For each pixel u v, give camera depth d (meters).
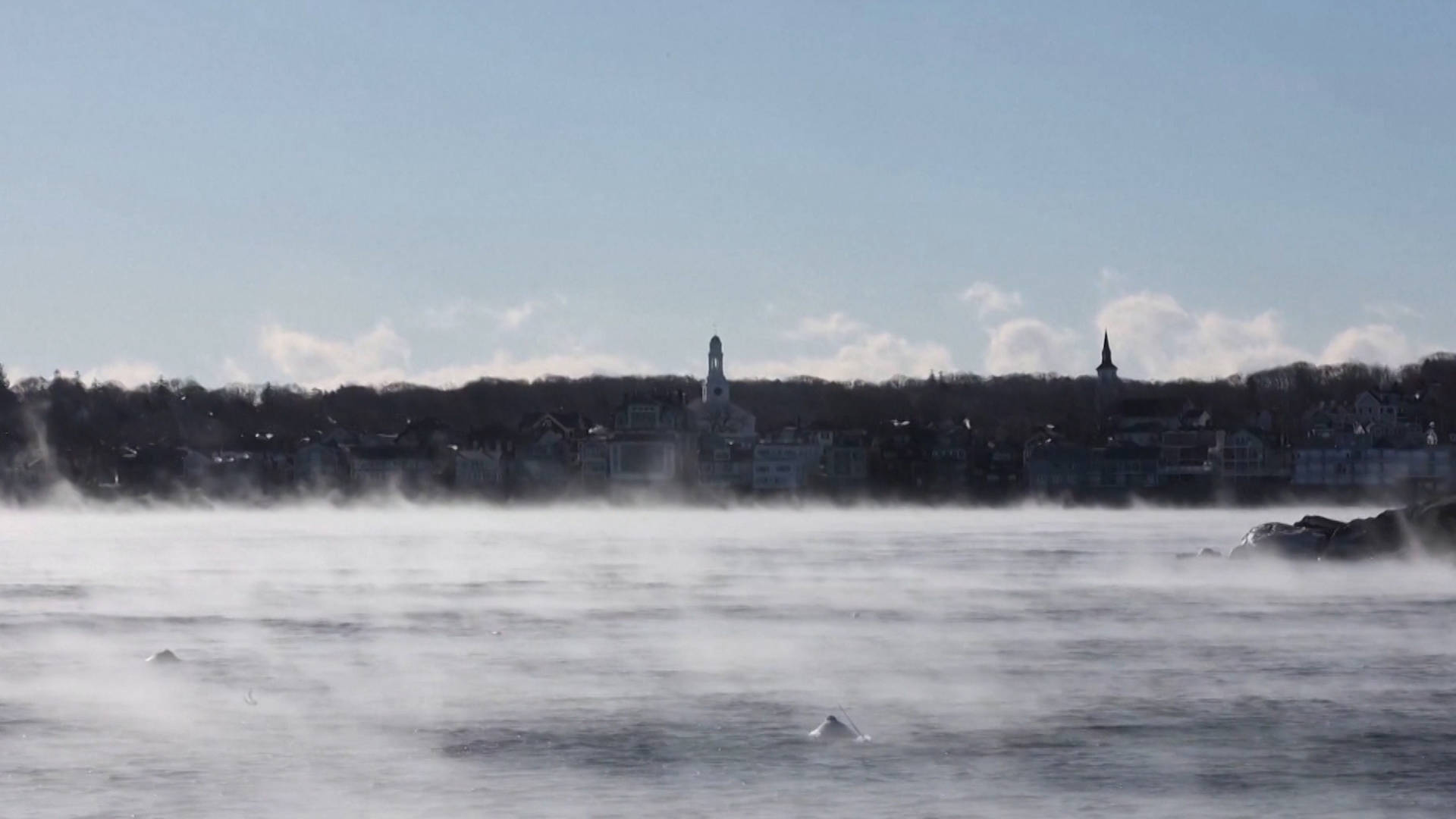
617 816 50.50
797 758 57.38
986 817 50.25
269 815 50.69
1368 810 51.00
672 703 67.25
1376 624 91.62
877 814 50.53
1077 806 51.38
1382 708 65.19
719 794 52.78
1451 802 51.69
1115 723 62.75
